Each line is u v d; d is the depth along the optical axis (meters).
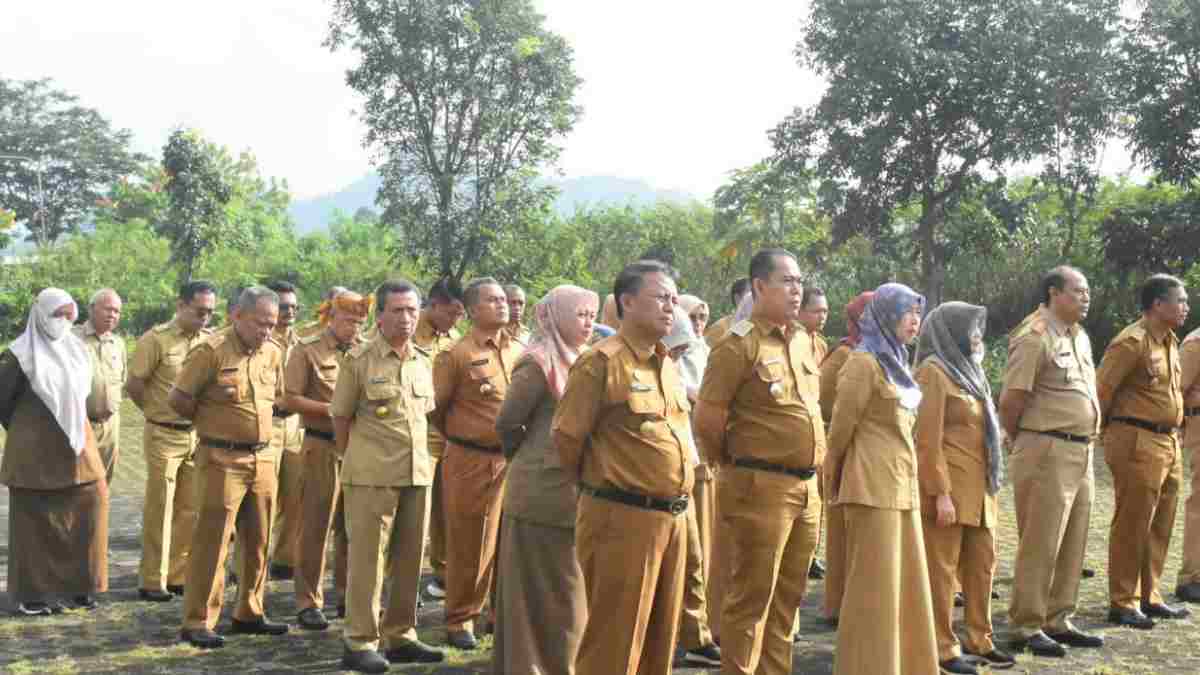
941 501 5.34
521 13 29.20
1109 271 25.97
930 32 25.77
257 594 6.20
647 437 4.11
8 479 6.68
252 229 46.88
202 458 5.96
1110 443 6.61
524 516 4.84
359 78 29.12
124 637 6.16
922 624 4.75
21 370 6.65
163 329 7.21
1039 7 25.00
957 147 26.67
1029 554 5.95
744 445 4.66
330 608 6.85
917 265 30.39
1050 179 26.41
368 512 5.45
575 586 4.87
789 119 27.33
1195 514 7.27
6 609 6.76
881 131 25.83
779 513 4.62
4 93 76.19
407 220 29.69
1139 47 24.16
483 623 6.26
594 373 4.11
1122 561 6.57
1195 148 23.84
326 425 6.41
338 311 6.54
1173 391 6.59
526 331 7.11
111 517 10.22
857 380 4.73
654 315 4.14
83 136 76.31
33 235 72.12
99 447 7.57
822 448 4.70
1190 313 24.94
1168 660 5.80
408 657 5.66
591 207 39.84
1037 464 5.93
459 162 30.44
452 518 5.91
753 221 32.81
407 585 5.64
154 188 56.03
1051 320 6.04
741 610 4.69
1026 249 28.78
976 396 5.49
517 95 29.91
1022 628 5.97
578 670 4.22
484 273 30.12
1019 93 25.45
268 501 6.16
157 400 7.14
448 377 5.88
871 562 4.69
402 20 28.50
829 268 31.55
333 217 47.88
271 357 6.20
